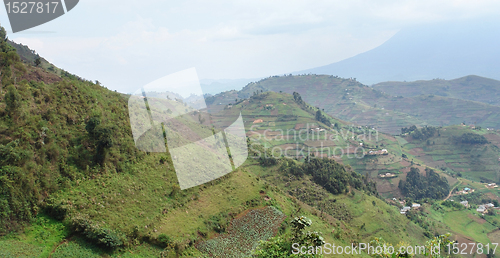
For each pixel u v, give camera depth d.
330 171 78.31
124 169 26.98
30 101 24.81
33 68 30.80
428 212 93.38
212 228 27.88
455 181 129.62
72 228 19.97
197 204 29.81
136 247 22.17
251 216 31.80
